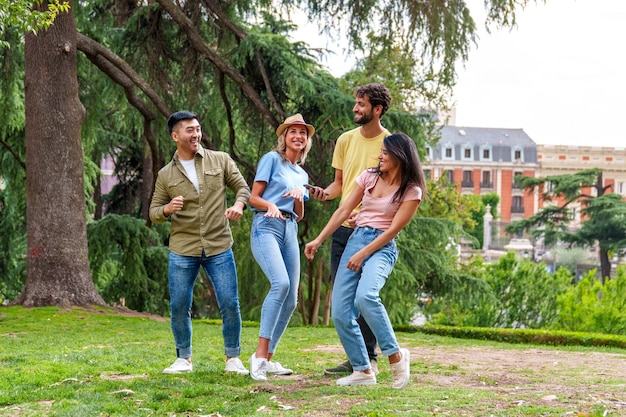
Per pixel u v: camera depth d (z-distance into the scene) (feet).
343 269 17.39
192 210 18.92
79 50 46.32
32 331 33.96
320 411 14.58
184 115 18.89
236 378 18.42
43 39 41.86
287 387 17.40
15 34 44.50
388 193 17.11
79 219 42.45
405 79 67.46
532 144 301.02
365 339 19.60
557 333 38.42
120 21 50.83
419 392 16.40
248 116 49.70
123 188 78.64
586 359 28.19
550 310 75.41
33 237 41.81
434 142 71.67
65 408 15.37
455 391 16.75
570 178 144.36
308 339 31.91
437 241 53.67
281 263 18.33
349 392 16.31
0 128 55.06
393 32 46.91
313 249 17.98
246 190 19.15
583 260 179.32
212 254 19.04
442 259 55.77
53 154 41.83
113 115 71.10
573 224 187.01
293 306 19.20
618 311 68.95
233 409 14.89
